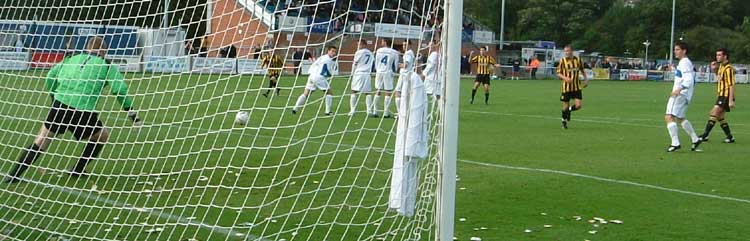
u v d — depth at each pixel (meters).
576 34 74.75
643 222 6.64
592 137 13.24
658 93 30.42
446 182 4.84
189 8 6.63
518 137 13.01
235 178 8.16
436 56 5.27
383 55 5.74
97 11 7.14
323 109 16.92
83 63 7.69
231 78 7.18
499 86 33.56
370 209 6.81
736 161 10.47
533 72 46.00
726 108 12.80
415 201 5.56
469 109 19.39
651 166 9.84
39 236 5.89
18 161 7.73
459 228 6.31
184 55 6.90
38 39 7.88
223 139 11.09
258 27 6.30
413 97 5.36
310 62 7.18
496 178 8.67
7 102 8.54
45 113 11.16
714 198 7.75
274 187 7.72
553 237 6.07
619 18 73.56
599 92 30.80
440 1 5.21
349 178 8.32
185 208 6.71
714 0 72.25
